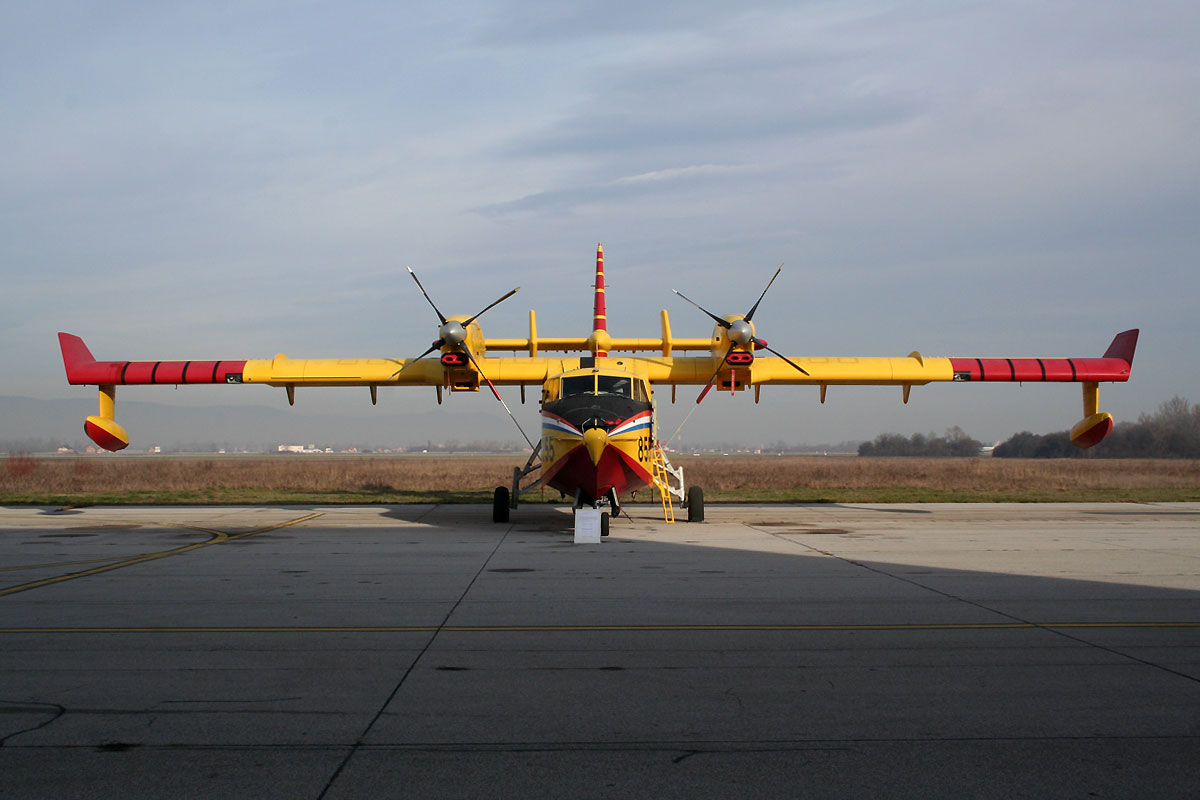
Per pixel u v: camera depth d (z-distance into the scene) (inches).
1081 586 383.2
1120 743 189.0
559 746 187.6
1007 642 278.8
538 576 416.5
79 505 962.7
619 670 246.8
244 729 197.3
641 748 186.5
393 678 238.5
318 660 257.0
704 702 217.9
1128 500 1016.9
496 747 186.9
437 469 2479.1
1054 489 1298.0
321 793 162.7
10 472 1939.0
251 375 804.6
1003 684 232.5
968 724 201.2
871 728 198.8
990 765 176.7
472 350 757.3
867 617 318.0
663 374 815.7
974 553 499.5
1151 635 288.4
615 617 318.7
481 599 354.9
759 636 288.0
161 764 176.4
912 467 2701.8
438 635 289.6
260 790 163.9
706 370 820.6
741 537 593.9
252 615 321.7
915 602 346.6
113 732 195.2
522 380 813.9
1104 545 538.3
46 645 274.4
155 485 1467.8
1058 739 191.3
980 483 1508.4
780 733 195.8
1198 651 267.0
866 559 475.2
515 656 262.2
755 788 165.3
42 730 196.2
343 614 323.9
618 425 605.9
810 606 339.0
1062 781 168.4
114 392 850.8
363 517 785.6
